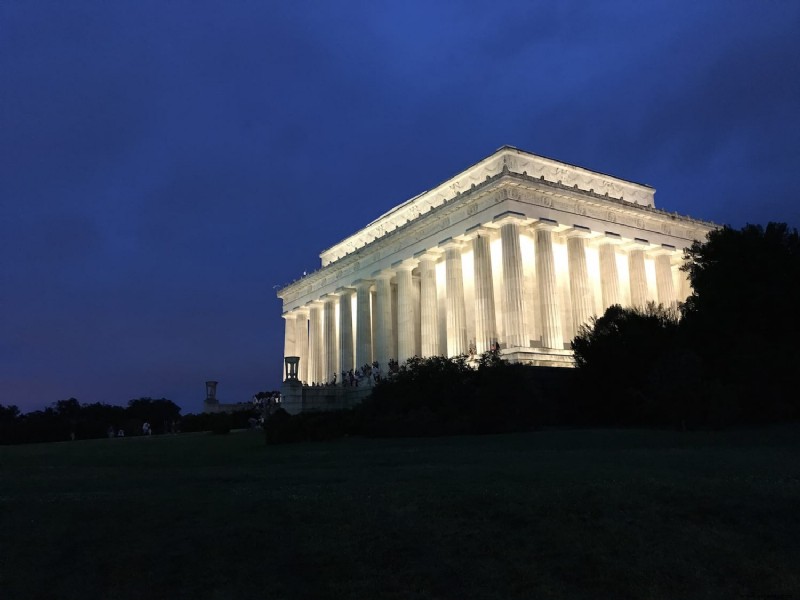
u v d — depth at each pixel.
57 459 42.97
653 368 44.12
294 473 25.70
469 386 49.56
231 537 15.02
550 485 19.03
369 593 12.47
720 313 50.25
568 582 12.91
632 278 73.19
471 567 13.45
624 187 80.50
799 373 42.50
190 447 50.78
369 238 96.69
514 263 63.12
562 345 64.69
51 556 14.42
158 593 12.59
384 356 83.19
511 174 63.56
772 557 13.81
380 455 33.25
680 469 22.20
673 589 12.61
